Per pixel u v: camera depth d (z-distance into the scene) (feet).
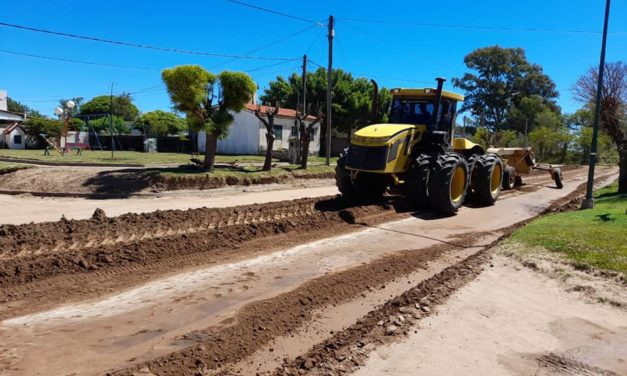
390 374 13.10
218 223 30.58
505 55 202.49
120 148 137.28
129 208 40.04
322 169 72.84
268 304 17.92
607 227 27.78
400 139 35.63
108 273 20.95
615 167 134.82
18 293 18.39
